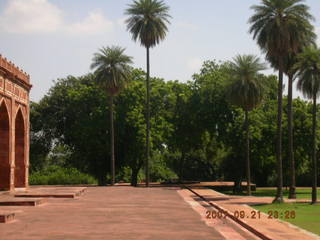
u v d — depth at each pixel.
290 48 31.59
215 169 79.56
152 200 28.27
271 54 31.98
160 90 55.59
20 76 36.69
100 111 52.16
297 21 31.11
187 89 55.16
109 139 52.41
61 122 59.22
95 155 54.62
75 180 58.47
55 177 57.59
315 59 33.59
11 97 34.34
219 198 31.89
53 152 64.69
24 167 38.12
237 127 49.59
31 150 60.81
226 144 51.25
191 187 46.66
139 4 48.31
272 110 53.44
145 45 48.62
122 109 52.81
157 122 53.28
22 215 18.94
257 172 66.19
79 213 19.92
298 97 55.19
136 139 51.78
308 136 51.59
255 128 49.78
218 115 51.19
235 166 54.97
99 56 48.34
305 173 69.25
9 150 33.78
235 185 54.75
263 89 43.81
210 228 15.65
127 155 53.56
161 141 53.84
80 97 55.31
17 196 29.88
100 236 13.27
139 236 13.38
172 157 75.25
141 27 48.09
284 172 58.38
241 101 43.34
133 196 31.98
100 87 49.59
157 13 48.75
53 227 15.18
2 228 14.91
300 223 18.36
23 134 38.31
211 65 56.22
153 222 16.97
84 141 53.16
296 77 34.72
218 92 50.59
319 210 25.30
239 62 43.62
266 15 31.38
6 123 33.81
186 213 20.58
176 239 12.98
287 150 51.31
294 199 37.12
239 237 13.95
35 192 33.28
